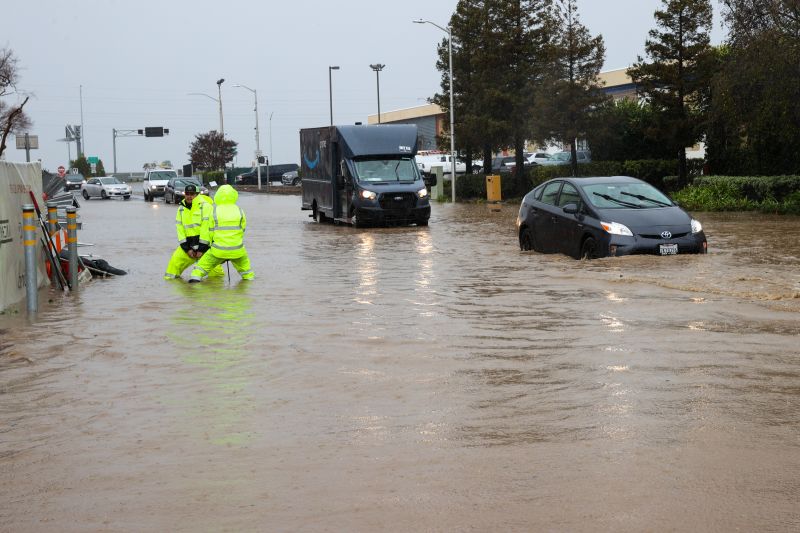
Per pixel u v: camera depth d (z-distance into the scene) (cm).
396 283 1518
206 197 1703
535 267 1648
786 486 508
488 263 1766
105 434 652
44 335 1098
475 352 905
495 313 1148
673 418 647
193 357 923
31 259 1301
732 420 639
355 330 1055
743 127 3656
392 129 3275
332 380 802
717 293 1234
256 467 567
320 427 654
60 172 5569
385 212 3086
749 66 3253
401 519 475
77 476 559
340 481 537
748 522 459
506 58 4994
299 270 1780
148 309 1296
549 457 570
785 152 3531
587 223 1692
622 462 555
